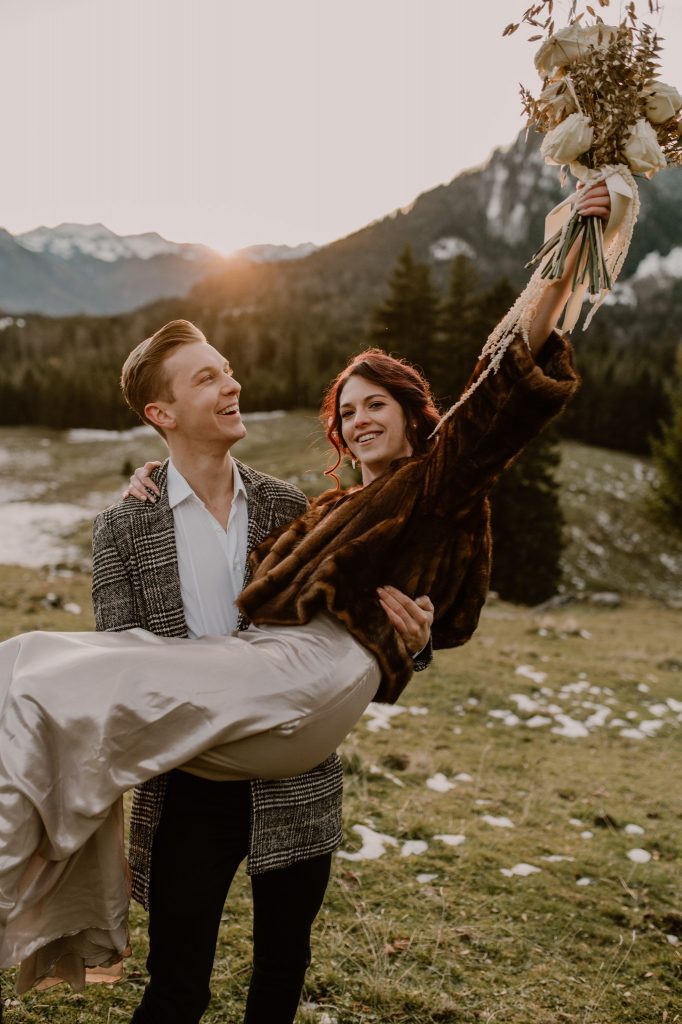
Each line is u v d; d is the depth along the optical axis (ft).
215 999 8.68
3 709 5.73
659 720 25.75
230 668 5.88
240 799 6.31
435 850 13.21
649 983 9.93
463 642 7.02
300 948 6.62
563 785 18.08
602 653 37.35
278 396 276.62
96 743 5.58
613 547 128.57
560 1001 9.34
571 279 6.10
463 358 101.19
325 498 7.41
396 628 6.33
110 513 6.84
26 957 5.76
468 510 6.49
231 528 6.95
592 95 6.13
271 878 6.53
